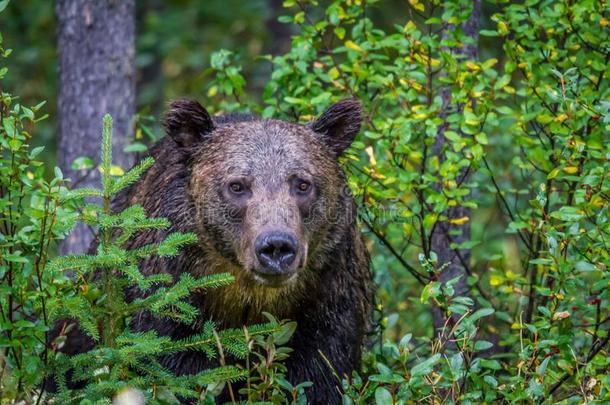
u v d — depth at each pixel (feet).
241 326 35.83
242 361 34.63
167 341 31.09
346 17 42.09
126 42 50.19
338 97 42.11
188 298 35.17
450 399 33.73
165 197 36.04
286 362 35.27
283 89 43.57
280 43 79.66
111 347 30.99
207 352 31.91
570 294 38.27
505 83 39.17
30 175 35.76
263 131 35.09
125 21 50.19
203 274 35.35
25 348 31.30
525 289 41.81
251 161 34.24
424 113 39.11
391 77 40.14
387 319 38.86
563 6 39.09
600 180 34.27
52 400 32.68
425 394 32.27
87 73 49.55
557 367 35.55
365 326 38.73
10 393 30.81
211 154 35.19
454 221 39.63
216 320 35.47
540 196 34.99
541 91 38.70
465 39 40.34
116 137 49.65
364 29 42.39
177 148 36.17
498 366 32.86
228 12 80.23
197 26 80.48
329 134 36.76
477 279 40.57
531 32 39.86
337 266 36.09
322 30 43.24
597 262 34.45
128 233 31.27
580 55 39.52
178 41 77.97
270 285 32.76
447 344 40.57
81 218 31.19
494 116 39.52
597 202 35.17
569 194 39.75
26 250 32.40
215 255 35.12
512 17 40.06
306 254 34.06
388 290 43.32
